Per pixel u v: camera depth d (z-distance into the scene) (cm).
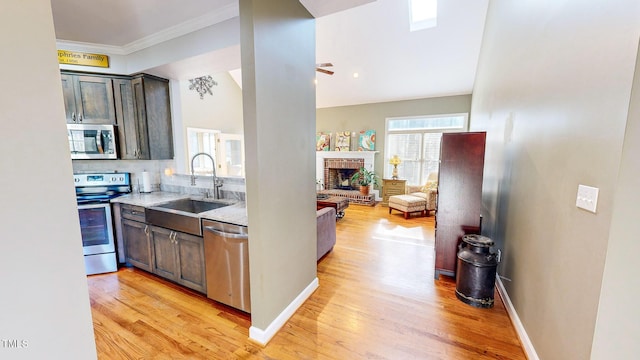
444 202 260
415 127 659
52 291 66
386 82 593
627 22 98
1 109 56
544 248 158
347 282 261
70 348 71
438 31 440
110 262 274
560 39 149
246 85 156
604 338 103
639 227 94
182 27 240
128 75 293
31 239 62
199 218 209
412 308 217
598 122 113
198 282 220
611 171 103
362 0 193
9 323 60
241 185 267
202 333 185
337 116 734
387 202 631
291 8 186
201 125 609
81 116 279
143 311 210
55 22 229
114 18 225
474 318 204
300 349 172
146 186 315
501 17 297
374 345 175
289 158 195
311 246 235
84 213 262
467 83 561
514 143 227
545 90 166
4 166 57
